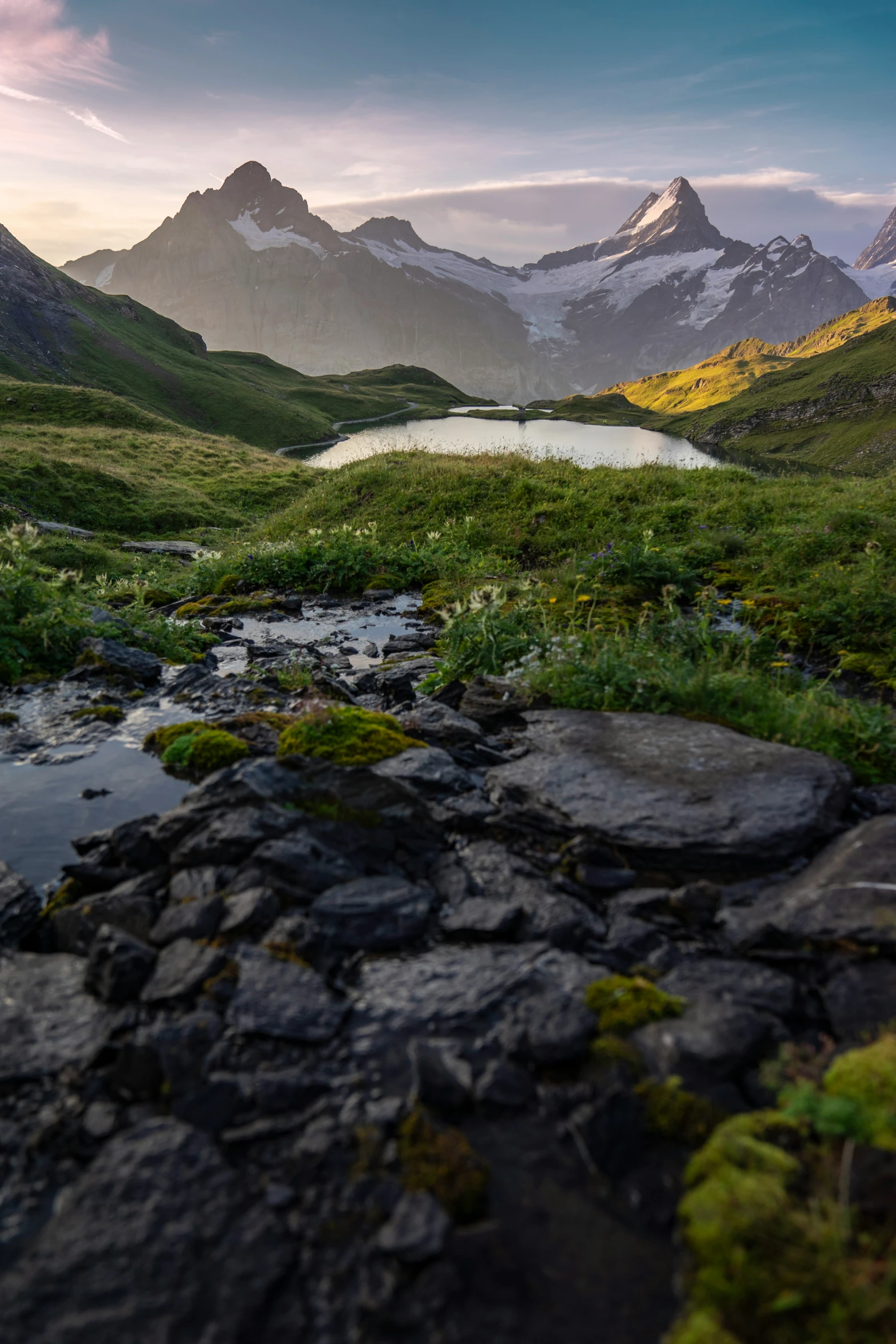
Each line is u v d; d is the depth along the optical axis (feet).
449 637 31.07
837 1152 8.71
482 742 20.80
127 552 78.07
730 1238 7.80
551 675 23.66
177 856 14.93
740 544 51.60
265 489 126.72
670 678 22.34
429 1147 9.10
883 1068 9.44
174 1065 10.17
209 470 142.00
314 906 13.39
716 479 75.87
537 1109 9.80
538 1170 9.03
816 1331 7.08
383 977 12.16
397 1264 7.98
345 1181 8.83
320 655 34.14
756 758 17.94
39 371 340.59
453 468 79.00
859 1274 7.32
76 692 26.73
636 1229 8.36
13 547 34.76
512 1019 11.14
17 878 14.83
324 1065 10.41
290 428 342.64
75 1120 9.75
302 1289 7.76
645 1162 9.03
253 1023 10.78
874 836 14.33
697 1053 9.99
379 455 98.99
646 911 13.73
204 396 364.79
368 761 18.48
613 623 34.22
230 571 53.01
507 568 53.16
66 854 16.79
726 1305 7.36
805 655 32.86
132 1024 11.09
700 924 13.43
